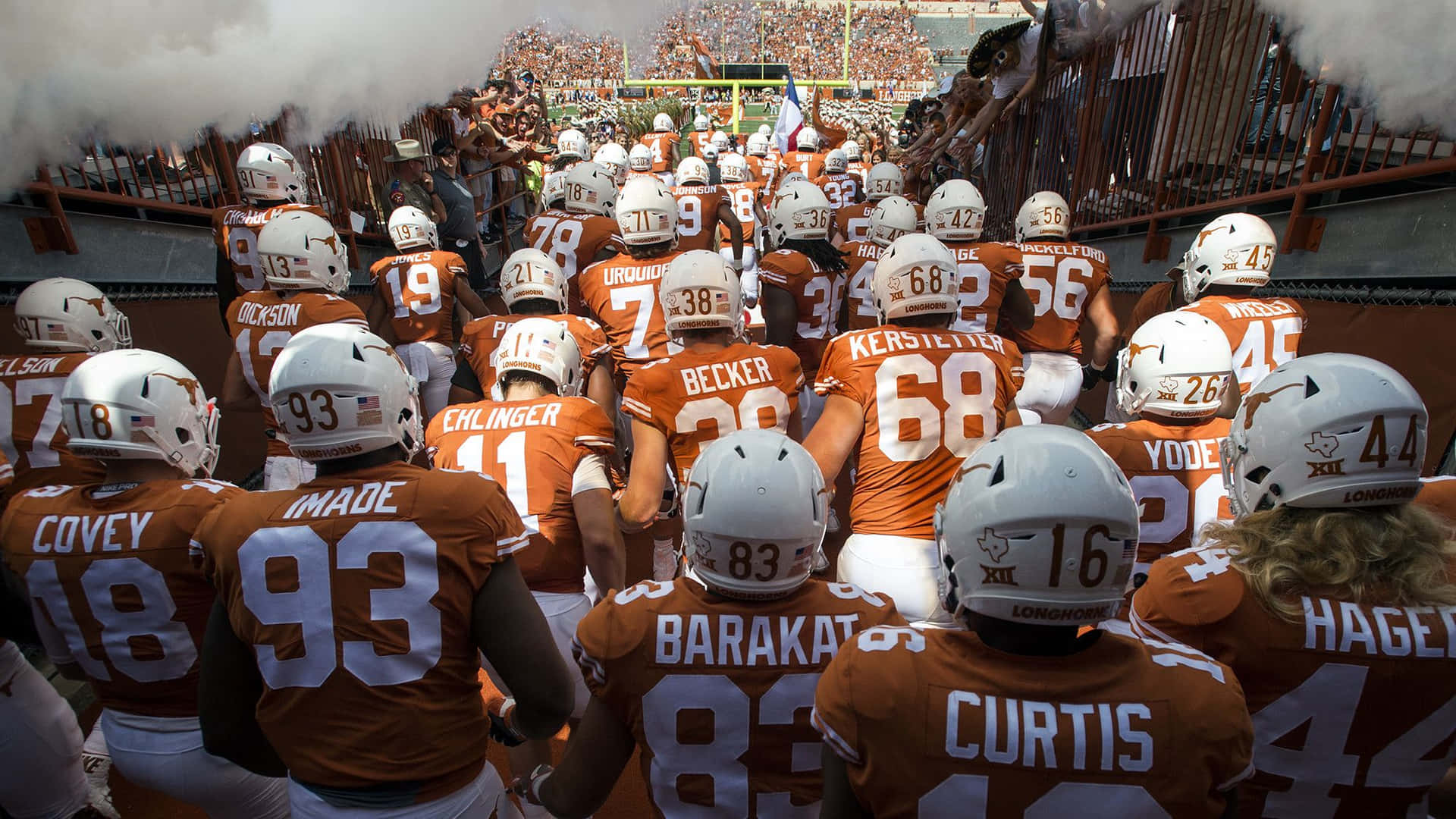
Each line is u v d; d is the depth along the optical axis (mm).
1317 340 4078
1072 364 4980
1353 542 1554
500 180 12047
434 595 1751
